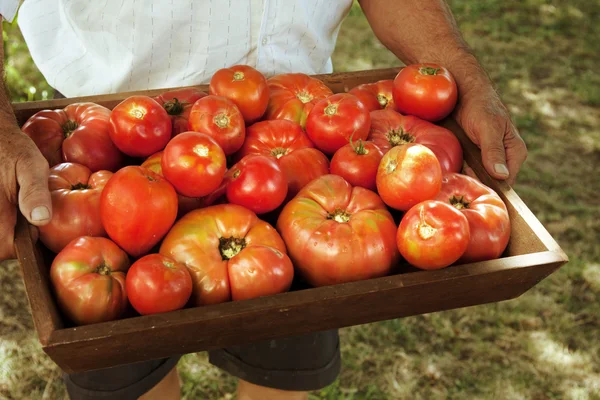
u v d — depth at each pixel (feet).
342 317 2.96
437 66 3.70
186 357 5.40
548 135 8.10
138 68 3.85
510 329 5.76
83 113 3.46
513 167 3.53
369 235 3.03
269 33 3.86
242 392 4.15
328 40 4.16
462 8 10.85
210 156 3.02
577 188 7.29
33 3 4.04
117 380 3.78
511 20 10.62
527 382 5.37
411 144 3.14
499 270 2.97
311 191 3.16
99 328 2.68
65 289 2.85
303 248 3.04
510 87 8.97
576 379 5.43
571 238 6.64
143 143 3.24
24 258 2.85
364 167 3.26
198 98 3.57
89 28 3.82
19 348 5.29
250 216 3.07
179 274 2.84
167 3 3.68
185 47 3.83
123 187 2.91
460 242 2.93
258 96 3.46
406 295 2.94
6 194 3.01
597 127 8.31
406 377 5.35
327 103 3.41
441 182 3.13
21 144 3.03
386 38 4.21
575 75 9.35
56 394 5.05
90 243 2.92
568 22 10.68
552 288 6.13
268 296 2.81
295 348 3.77
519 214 3.23
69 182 3.15
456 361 5.49
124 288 2.92
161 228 2.97
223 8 3.73
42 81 7.50
